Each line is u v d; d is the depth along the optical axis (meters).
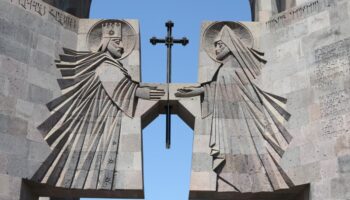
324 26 13.90
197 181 13.51
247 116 14.21
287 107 13.91
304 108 13.58
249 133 14.03
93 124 14.01
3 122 12.87
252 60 14.83
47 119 13.56
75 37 14.99
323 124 13.08
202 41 15.12
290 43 14.46
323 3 14.14
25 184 12.98
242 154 13.81
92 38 15.09
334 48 13.51
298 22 14.50
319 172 12.77
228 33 15.16
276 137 13.77
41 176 13.06
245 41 15.12
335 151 12.66
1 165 12.55
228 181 13.56
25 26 14.00
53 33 14.52
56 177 13.25
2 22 13.60
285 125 13.76
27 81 13.58
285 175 13.27
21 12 14.04
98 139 13.86
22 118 13.20
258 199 14.15
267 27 15.12
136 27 15.20
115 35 15.07
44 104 13.68
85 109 14.11
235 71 14.73
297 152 13.30
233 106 14.36
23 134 13.08
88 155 13.63
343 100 12.91
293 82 14.02
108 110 14.22
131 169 13.61
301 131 13.42
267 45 14.91
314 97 13.47
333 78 13.28
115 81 14.51
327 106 13.15
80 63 14.59
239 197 13.95
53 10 14.76
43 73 13.95
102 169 13.54
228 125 14.14
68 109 13.97
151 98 14.52
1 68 13.22
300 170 13.11
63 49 14.55
